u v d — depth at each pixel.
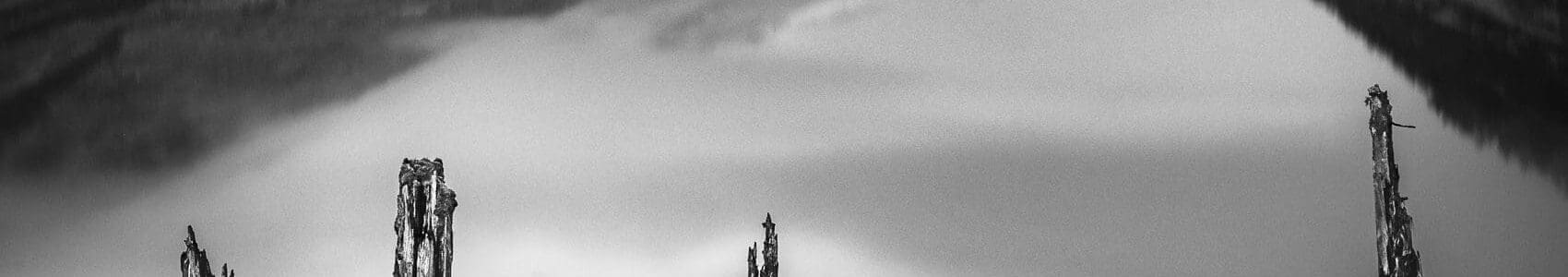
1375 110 22.19
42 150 41.34
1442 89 38.16
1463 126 37.78
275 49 41.97
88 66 41.62
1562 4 36.94
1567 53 37.03
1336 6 39.47
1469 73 38.03
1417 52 38.47
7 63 41.44
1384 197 21.97
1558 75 37.25
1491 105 37.69
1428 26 38.28
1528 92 37.53
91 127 41.56
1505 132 37.53
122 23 41.75
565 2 42.25
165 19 41.84
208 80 41.88
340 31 41.97
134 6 41.78
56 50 41.62
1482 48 37.94
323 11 41.94
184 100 41.75
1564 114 37.31
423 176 21.05
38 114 41.47
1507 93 37.66
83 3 41.53
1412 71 38.44
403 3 42.03
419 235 20.94
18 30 41.47
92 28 41.66
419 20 42.06
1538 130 37.41
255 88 41.91
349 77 41.97
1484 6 37.75
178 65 41.91
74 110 41.66
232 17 41.91
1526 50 37.50
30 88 41.50
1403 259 21.80
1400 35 38.59
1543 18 37.25
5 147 41.16
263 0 41.88
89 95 41.69
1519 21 37.47
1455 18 38.09
